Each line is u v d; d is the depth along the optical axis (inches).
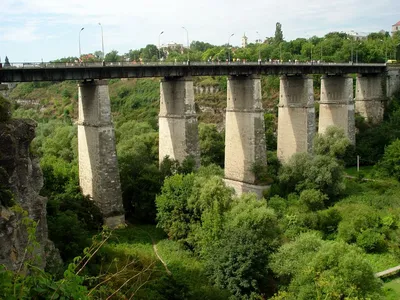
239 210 1722.4
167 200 1945.1
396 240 1942.7
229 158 2630.4
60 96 6033.5
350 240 1995.6
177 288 1221.1
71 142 3240.7
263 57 5467.5
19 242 795.4
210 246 1660.9
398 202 2306.8
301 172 2466.8
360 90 3865.7
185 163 2244.1
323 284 1147.3
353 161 3223.4
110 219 1980.8
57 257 1074.7
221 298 1305.4
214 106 5034.5
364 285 1220.5
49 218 1496.1
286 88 2842.0
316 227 2118.6
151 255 1700.3
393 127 3363.7
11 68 1736.0
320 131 3464.6
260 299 1385.3
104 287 544.7
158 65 2187.5
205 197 1820.9
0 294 392.2
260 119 2488.9
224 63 2394.2
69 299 431.2
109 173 1983.3
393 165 2790.4
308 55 5285.4
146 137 3225.9
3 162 876.6
